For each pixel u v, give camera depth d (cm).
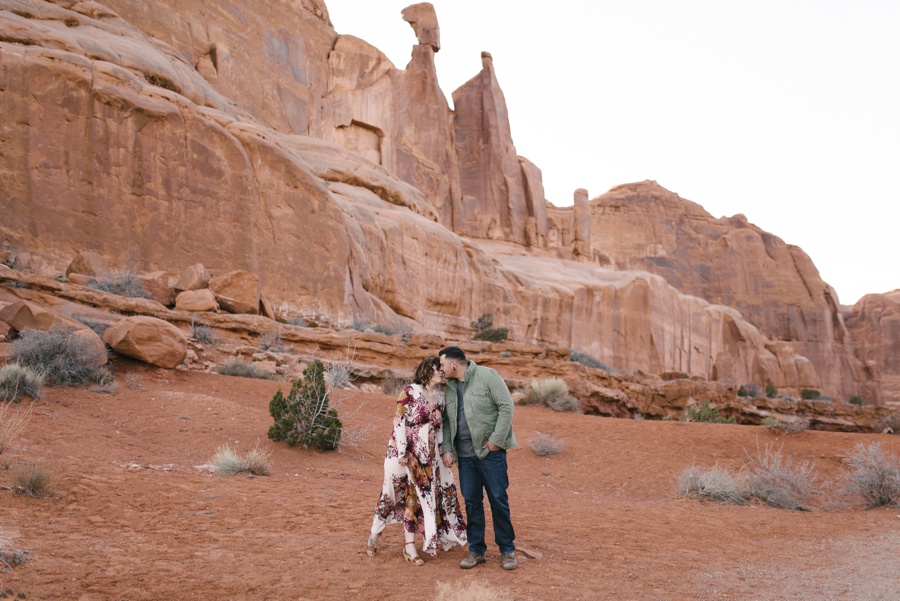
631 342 6700
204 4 4706
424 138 7812
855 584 527
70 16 2906
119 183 2350
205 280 2336
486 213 8125
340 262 3133
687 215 12531
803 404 3803
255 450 1038
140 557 530
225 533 617
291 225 2925
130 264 2311
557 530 716
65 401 1193
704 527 789
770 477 1107
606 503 1018
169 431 1142
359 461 1200
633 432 1686
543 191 8725
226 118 2898
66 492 681
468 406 557
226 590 475
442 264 4734
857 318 12081
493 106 8525
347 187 4544
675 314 7438
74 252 2192
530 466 1390
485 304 5194
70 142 2244
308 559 555
